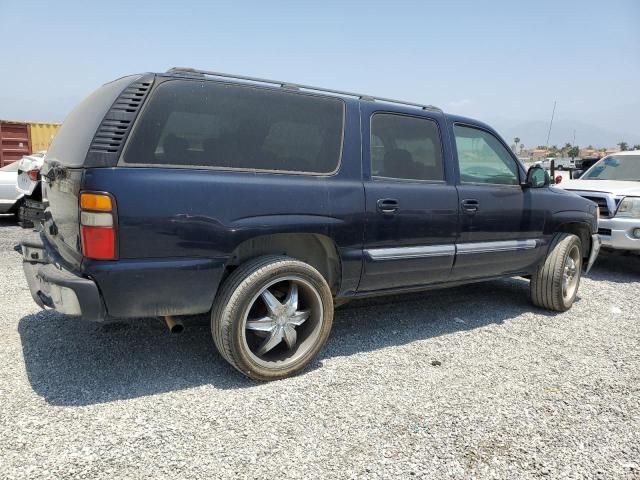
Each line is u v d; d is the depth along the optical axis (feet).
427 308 17.26
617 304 18.84
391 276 13.16
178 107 10.14
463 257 14.49
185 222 9.89
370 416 9.83
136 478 7.70
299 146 11.66
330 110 12.32
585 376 12.08
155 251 9.70
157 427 9.11
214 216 10.19
